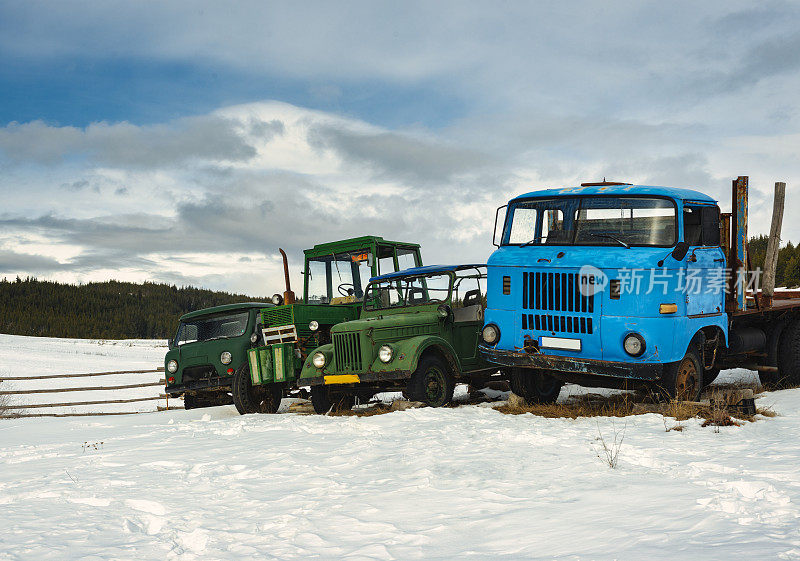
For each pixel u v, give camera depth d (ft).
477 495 16.48
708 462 18.65
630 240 30.09
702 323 30.81
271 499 17.62
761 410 28.50
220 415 43.55
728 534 12.09
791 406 29.99
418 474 19.11
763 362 38.50
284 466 21.86
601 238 30.63
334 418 32.99
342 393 38.68
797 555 10.57
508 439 24.14
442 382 34.91
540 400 35.04
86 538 14.97
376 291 40.29
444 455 21.63
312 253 46.39
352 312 43.52
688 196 30.63
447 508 15.52
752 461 18.95
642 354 28.22
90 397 85.81
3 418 53.67
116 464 24.67
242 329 44.57
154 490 19.58
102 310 524.11
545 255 30.89
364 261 44.32
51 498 19.40
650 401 31.42
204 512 16.70
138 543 14.34
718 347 33.99
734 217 33.63
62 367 128.36
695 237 30.94
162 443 29.27
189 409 49.03
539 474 18.53
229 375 43.39
